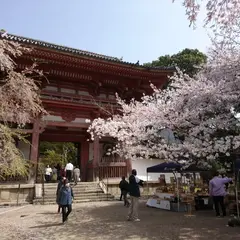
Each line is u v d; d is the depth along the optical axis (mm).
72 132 22562
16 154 7441
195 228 9227
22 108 8328
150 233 8531
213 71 11758
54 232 8820
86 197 17484
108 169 20250
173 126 12336
